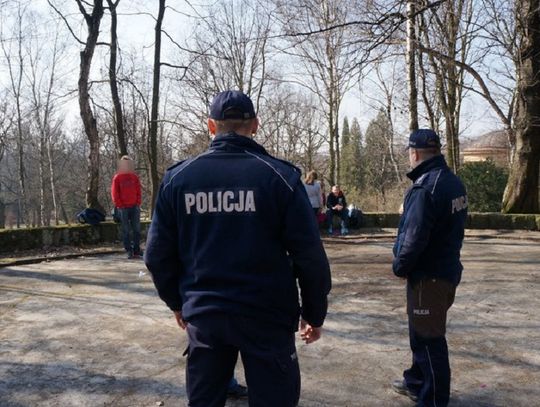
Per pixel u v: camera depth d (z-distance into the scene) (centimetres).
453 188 307
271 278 199
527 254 956
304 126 3180
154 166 1433
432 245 308
